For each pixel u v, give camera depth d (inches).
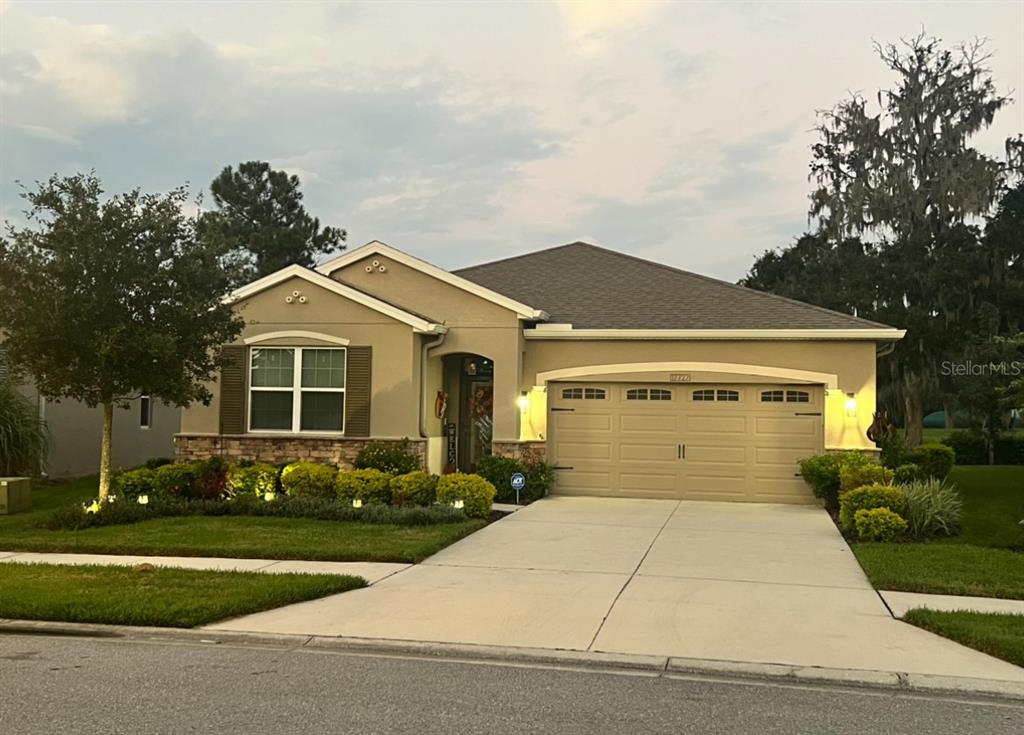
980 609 351.6
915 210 1300.4
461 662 285.9
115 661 281.3
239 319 592.4
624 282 831.7
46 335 505.0
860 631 319.6
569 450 722.2
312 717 228.2
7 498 611.8
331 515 558.9
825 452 680.4
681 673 276.2
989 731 225.3
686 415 705.6
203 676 265.0
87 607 331.9
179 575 394.6
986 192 1259.2
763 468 690.8
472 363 781.3
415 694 249.8
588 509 636.1
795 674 271.4
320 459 692.1
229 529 519.8
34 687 252.5
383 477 606.2
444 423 767.1
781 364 689.6
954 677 267.0
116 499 562.6
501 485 671.1
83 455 890.7
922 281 1235.9
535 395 724.0
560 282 841.5
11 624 322.0
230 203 1606.8
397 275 727.7
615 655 288.5
